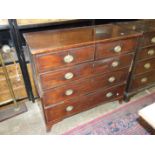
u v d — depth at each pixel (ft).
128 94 6.11
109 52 4.32
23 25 4.66
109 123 5.41
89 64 4.21
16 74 5.35
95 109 5.99
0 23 4.35
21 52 4.95
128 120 5.52
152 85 6.60
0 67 4.95
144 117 3.27
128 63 4.99
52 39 4.00
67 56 3.72
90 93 4.97
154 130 3.71
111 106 6.14
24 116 5.71
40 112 5.84
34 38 4.09
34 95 6.19
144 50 5.13
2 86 5.33
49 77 3.84
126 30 4.73
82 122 5.45
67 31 4.58
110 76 4.95
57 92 4.26
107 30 4.70
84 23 5.50
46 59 3.53
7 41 4.87
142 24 5.36
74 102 4.83
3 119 5.49
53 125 5.31
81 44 3.71
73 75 4.16
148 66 5.73
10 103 5.97
